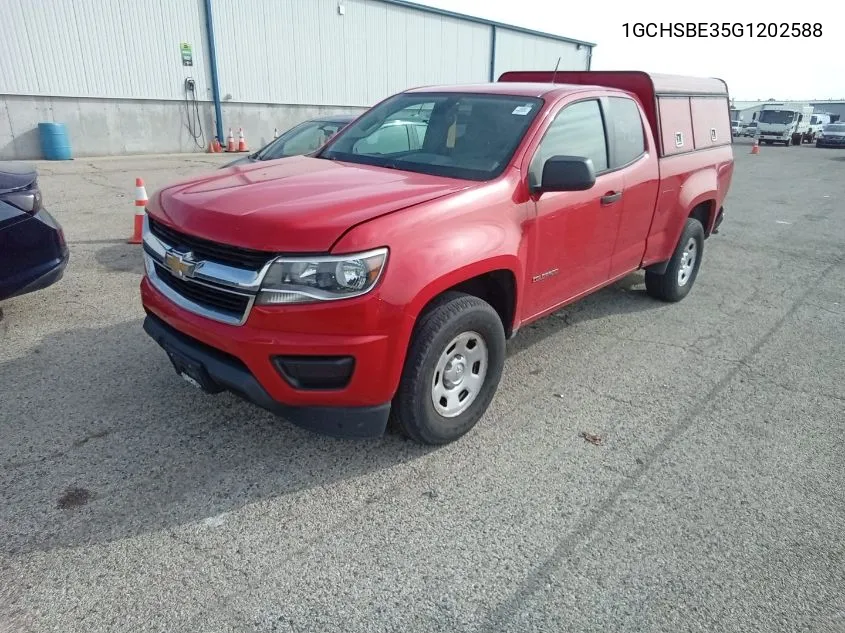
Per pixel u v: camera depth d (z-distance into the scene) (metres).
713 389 4.31
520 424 3.76
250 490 3.05
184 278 3.04
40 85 16.73
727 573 2.65
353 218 2.82
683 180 5.38
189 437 3.45
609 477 3.28
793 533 2.91
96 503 2.91
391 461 3.32
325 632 2.29
